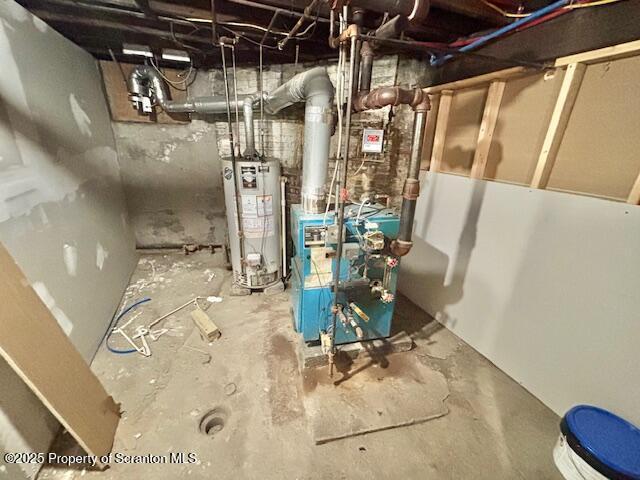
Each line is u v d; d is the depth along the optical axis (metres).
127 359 1.77
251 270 2.44
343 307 1.70
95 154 2.31
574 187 1.39
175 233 3.33
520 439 1.37
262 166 2.22
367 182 2.55
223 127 2.94
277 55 2.43
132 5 1.63
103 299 2.07
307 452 1.29
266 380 1.65
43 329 1.09
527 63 1.38
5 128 1.31
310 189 1.68
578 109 1.34
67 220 1.74
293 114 2.69
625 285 1.17
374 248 1.43
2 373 1.04
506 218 1.66
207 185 3.20
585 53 1.23
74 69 2.09
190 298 2.47
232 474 1.20
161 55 2.39
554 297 1.44
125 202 3.00
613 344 1.23
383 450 1.31
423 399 1.55
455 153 2.06
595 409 1.24
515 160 1.64
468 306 1.97
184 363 1.75
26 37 1.52
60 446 1.27
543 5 1.42
